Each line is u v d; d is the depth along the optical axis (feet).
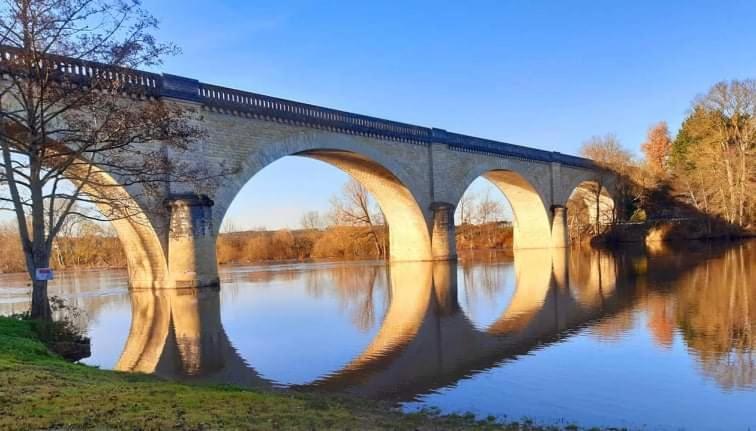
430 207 166.09
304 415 26.14
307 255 280.10
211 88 103.09
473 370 41.34
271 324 65.31
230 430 21.83
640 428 28.81
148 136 60.34
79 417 22.59
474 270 135.33
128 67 60.95
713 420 29.86
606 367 40.91
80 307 84.12
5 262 242.58
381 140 147.54
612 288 85.87
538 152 216.54
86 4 79.10
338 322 65.67
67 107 56.85
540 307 70.59
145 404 25.53
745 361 41.06
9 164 56.03
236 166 107.24
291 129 120.47
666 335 50.37
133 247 101.96
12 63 56.18
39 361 36.73
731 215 209.46
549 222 225.35
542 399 33.99
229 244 275.18
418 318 66.54
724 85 219.20
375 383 38.63
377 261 208.13
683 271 104.32
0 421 21.53
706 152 217.56
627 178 250.37
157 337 58.49
